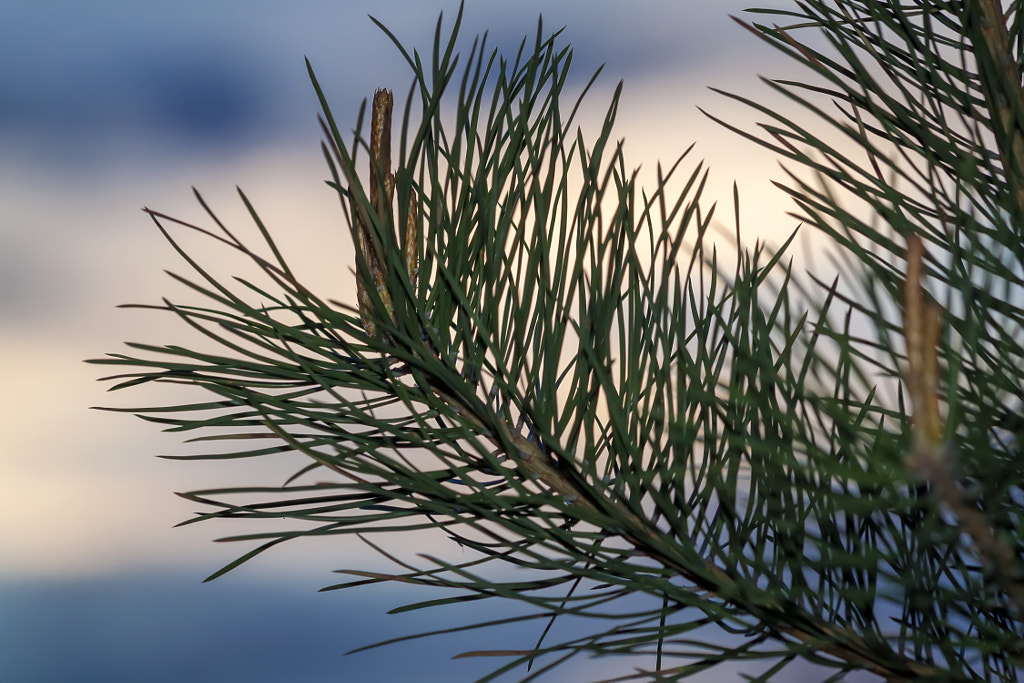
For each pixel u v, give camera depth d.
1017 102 0.89
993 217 0.90
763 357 0.86
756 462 0.87
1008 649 0.86
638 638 0.88
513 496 0.89
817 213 0.87
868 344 0.88
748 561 0.87
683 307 0.89
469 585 0.88
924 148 0.90
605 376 0.88
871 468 0.84
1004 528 0.85
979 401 0.86
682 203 0.89
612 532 0.90
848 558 0.85
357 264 0.89
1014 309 0.87
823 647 0.87
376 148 0.90
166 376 0.90
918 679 0.87
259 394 0.90
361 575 0.88
